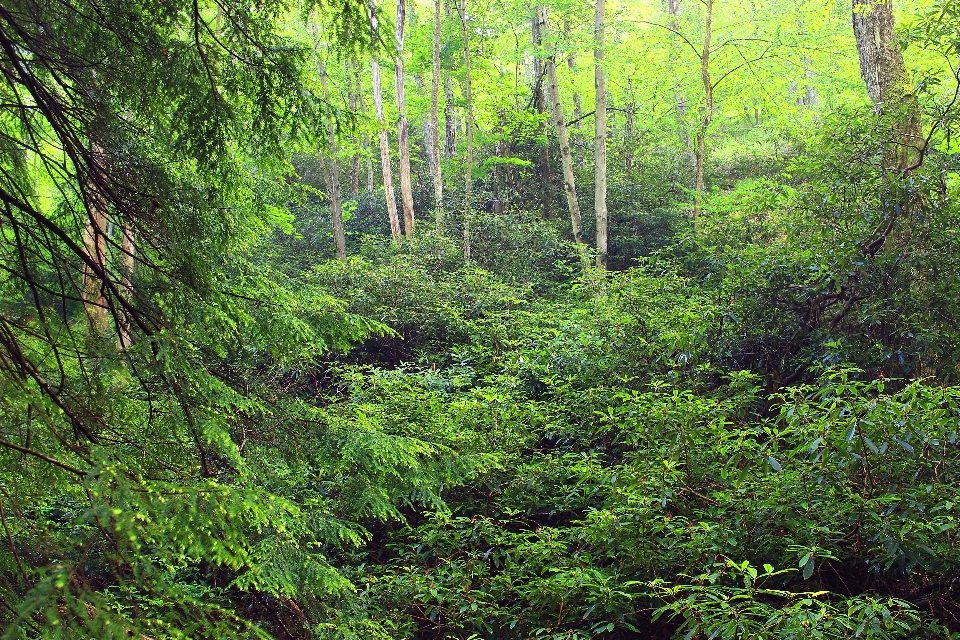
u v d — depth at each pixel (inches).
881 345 225.5
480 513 207.0
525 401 275.7
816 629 108.7
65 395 86.7
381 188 908.0
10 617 70.1
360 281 431.8
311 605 109.9
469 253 583.8
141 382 93.2
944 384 210.5
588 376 271.6
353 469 125.7
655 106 820.0
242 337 111.0
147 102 104.0
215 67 107.7
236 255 118.2
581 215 694.5
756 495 155.2
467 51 633.6
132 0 98.5
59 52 93.9
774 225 318.0
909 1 404.5
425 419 221.6
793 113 616.1
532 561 166.2
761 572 147.4
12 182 92.3
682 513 169.5
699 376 250.7
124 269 97.7
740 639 116.1
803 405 152.5
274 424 115.0
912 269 236.7
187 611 70.9
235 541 76.4
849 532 145.5
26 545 82.8
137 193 96.8
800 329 251.3
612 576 151.0
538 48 598.9
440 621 168.9
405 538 206.8
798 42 536.7
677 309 271.6
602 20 565.3
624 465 187.0
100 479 68.9
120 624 62.4
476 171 690.2
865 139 269.1
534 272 570.3
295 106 114.7
